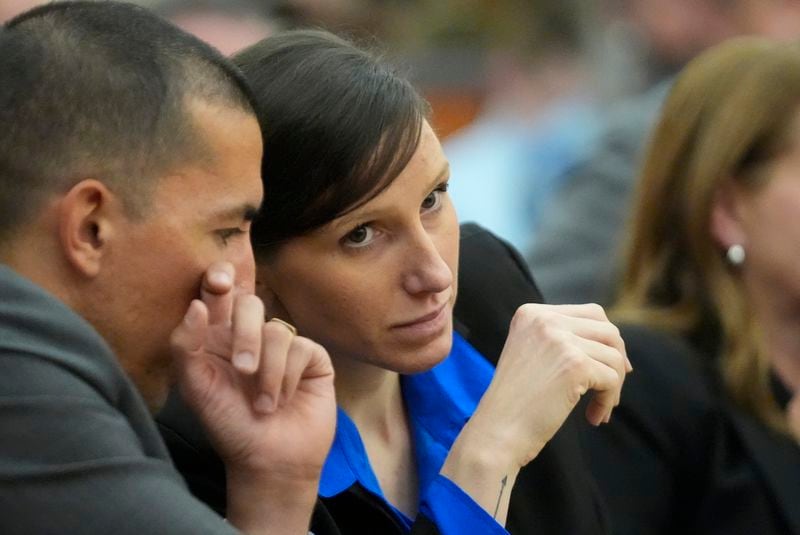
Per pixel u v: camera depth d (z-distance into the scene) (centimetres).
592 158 1319
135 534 479
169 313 543
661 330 877
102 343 503
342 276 610
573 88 1661
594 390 662
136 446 496
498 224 1619
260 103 600
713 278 880
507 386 645
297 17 1359
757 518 829
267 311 631
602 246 1284
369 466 661
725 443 845
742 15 1410
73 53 532
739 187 880
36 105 525
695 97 891
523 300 765
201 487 629
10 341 485
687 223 886
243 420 564
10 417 477
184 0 1305
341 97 599
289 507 566
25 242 526
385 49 658
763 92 875
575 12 1659
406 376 703
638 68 1505
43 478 475
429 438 693
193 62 548
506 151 1641
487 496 620
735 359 856
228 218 547
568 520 704
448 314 630
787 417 858
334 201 598
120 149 527
